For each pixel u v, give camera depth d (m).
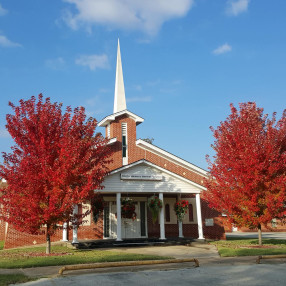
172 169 25.97
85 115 16.06
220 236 24.92
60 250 16.78
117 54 30.67
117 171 20.08
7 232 19.59
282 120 18.11
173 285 9.05
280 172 17.56
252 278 10.04
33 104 15.37
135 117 25.69
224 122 19.05
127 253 15.84
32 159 14.27
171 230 24.28
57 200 14.20
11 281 9.20
